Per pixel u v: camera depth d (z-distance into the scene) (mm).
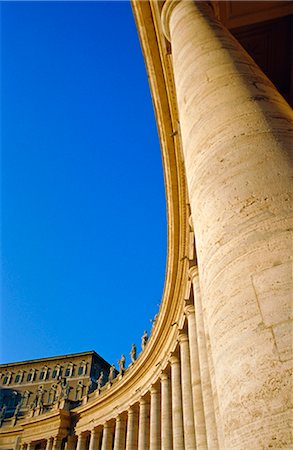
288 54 10477
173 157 13672
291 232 3146
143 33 10523
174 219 15492
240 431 2609
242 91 4746
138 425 26578
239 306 3070
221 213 3734
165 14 8016
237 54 5656
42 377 60688
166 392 20531
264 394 2543
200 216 4160
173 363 19156
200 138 4664
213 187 4023
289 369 2506
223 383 2984
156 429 21469
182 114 5648
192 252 13656
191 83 5547
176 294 18078
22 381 61219
